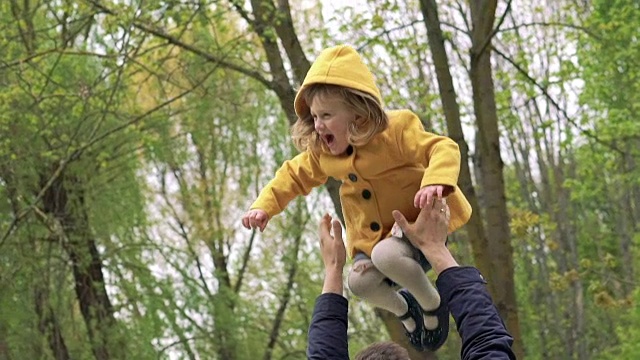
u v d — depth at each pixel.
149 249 16.59
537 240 22.97
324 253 3.66
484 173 11.55
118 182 16.09
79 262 15.51
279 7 11.76
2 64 12.34
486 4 10.98
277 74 11.74
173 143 16.70
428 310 3.80
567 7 15.38
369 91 3.47
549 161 25.62
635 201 25.92
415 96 13.95
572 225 26.66
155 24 11.59
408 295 4.04
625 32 13.96
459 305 3.21
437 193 3.34
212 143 19.78
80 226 15.46
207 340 16.97
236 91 15.76
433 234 3.38
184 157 17.73
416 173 3.66
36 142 14.07
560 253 24.95
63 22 12.17
